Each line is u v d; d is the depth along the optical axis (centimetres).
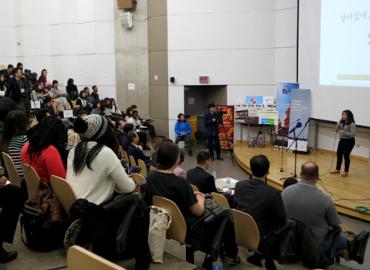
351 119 741
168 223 289
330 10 860
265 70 1130
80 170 256
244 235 328
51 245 302
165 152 299
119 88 1263
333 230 354
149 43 1214
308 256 342
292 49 1074
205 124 1020
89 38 1276
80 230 252
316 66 923
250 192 332
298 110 959
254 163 333
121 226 249
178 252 368
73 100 1096
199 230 294
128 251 271
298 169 800
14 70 973
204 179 434
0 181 286
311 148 1006
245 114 1080
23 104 896
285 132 1018
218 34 1146
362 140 868
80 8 1277
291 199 358
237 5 1126
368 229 541
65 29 1305
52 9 1311
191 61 1172
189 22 1161
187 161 1007
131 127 764
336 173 765
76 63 1307
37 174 294
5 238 286
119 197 254
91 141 260
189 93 1241
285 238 324
